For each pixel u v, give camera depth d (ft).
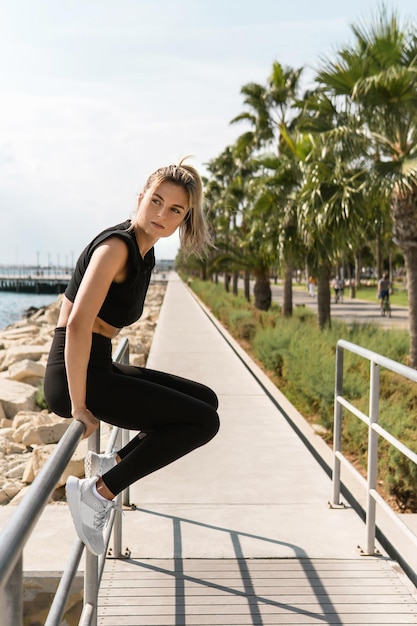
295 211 54.24
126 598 11.41
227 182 147.64
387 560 13.12
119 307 8.25
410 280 40.27
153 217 8.36
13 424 29.58
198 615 10.89
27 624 12.50
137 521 15.11
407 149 38.65
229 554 13.29
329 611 11.07
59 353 8.39
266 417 25.93
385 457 20.02
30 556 13.05
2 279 408.26
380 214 44.01
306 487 17.71
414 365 40.29
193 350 46.42
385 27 36.27
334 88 38.73
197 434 8.25
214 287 146.20
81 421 7.44
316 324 62.80
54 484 5.32
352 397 26.66
